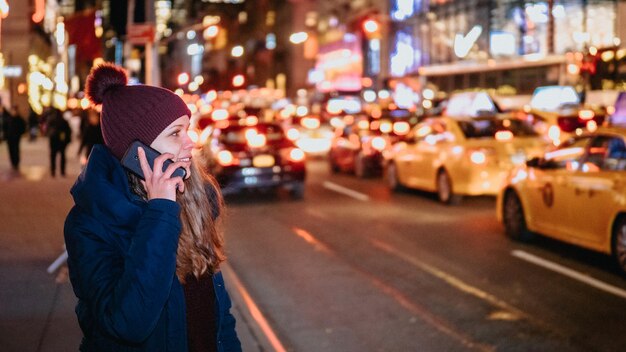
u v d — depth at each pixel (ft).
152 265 6.56
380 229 40.88
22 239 34.63
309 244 36.70
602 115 61.87
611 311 23.67
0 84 145.69
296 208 49.98
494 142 47.42
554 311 23.76
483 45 154.20
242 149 52.08
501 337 21.11
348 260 32.65
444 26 171.32
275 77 311.47
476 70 113.80
